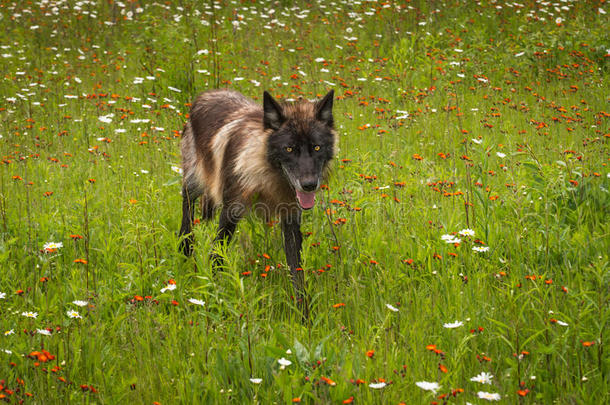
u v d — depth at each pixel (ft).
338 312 13.44
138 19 46.32
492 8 47.19
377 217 17.16
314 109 15.67
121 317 12.19
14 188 20.10
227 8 47.70
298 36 44.42
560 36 37.86
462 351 10.58
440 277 13.82
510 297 11.87
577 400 9.74
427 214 17.47
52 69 35.86
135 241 15.51
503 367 11.12
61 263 15.93
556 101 30.68
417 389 10.18
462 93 32.04
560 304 12.42
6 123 27.53
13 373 10.82
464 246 15.17
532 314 12.03
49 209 18.60
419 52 36.99
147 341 11.73
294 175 14.96
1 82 33.60
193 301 12.17
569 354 10.84
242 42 42.57
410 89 32.60
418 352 11.35
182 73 30.66
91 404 10.17
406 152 23.93
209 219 18.31
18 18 48.98
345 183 20.27
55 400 10.15
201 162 18.56
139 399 10.26
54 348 11.23
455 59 34.50
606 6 47.21
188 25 32.91
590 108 28.48
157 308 13.57
